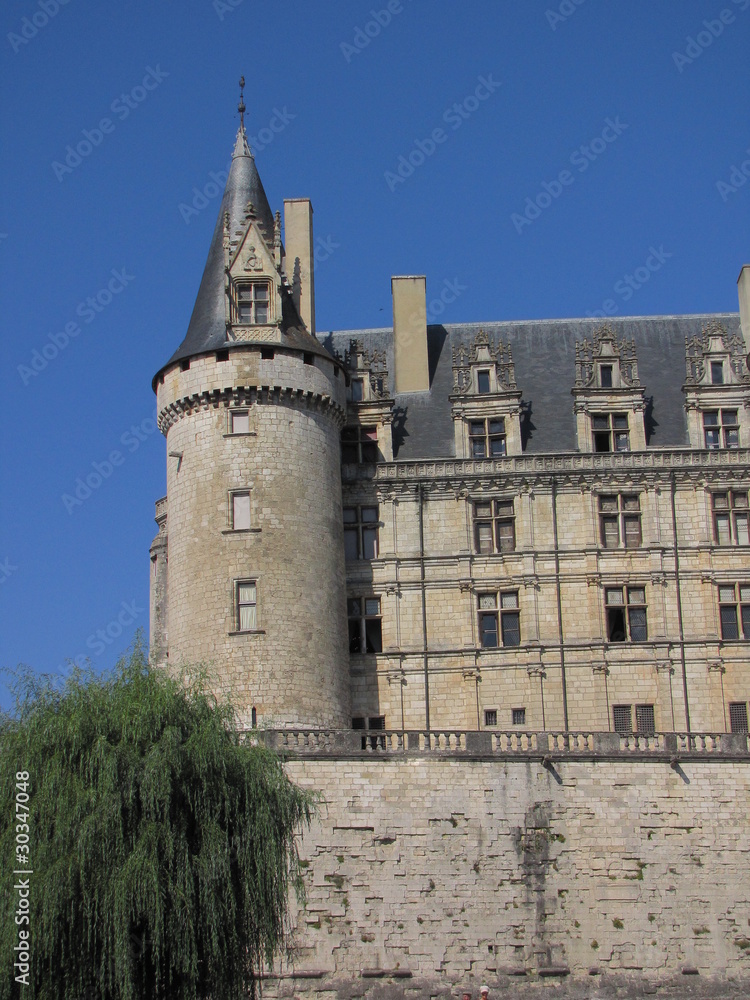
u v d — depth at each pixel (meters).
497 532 66.62
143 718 45.91
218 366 63.34
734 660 64.75
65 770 44.91
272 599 61.03
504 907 55.44
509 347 69.38
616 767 57.47
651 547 65.88
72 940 43.19
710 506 66.56
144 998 43.84
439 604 65.75
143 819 44.41
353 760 56.88
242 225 67.88
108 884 43.28
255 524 61.84
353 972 54.28
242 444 62.78
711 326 69.50
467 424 68.31
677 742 58.28
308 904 55.00
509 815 56.62
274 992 53.84
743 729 64.12
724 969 55.06
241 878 45.59
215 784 45.84
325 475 63.88
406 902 55.34
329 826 56.00
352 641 65.62
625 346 69.44
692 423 68.06
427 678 64.88
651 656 64.75
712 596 65.50
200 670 52.97
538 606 65.31
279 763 48.09
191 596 61.91
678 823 56.88
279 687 60.03
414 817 56.34
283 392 63.28
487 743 57.59
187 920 43.41
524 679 64.62
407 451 68.44
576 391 68.25
